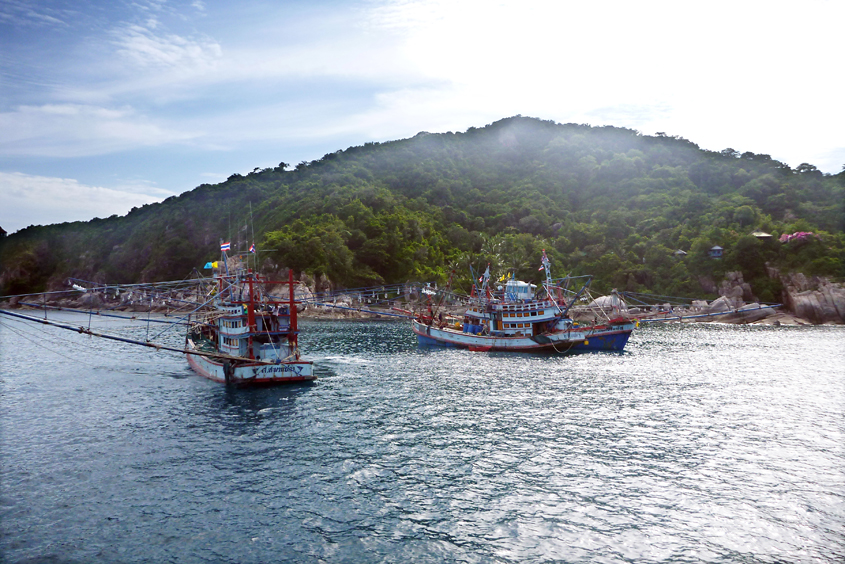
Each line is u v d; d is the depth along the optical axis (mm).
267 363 57000
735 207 187250
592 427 42844
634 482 31844
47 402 50719
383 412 47031
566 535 25641
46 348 90562
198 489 30453
